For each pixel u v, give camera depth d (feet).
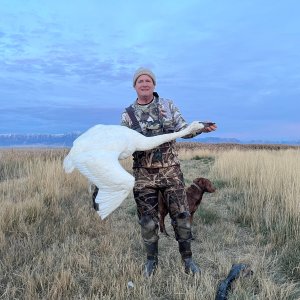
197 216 22.61
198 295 12.43
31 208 21.06
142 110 14.33
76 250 16.62
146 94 14.20
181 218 14.34
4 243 16.52
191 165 58.39
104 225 20.44
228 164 43.04
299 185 24.47
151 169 14.21
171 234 20.03
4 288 13.26
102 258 15.80
